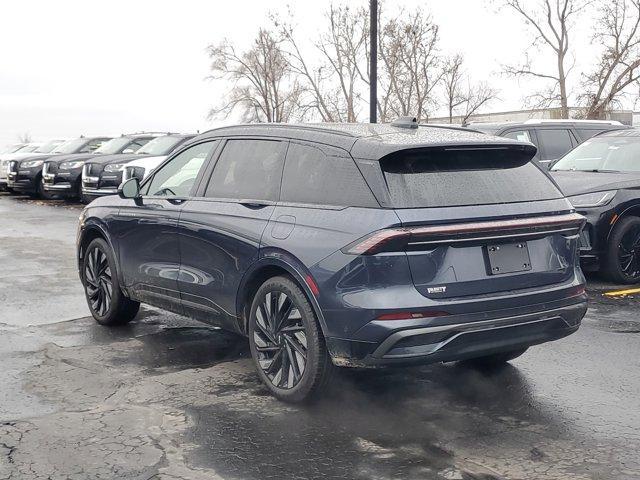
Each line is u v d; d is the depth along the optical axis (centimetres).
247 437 422
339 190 458
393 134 477
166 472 377
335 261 436
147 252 605
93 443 412
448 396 490
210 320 552
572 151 999
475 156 473
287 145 511
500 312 442
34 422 443
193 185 575
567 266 482
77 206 2014
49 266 1025
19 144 2747
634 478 371
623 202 839
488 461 390
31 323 692
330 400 478
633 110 3459
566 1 3478
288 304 473
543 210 467
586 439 419
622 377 529
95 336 645
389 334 418
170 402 479
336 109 3531
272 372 487
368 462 389
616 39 3381
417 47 3206
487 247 445
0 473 376
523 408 468
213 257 532
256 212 504
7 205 2055
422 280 425
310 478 370
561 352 590
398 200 430
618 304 756
